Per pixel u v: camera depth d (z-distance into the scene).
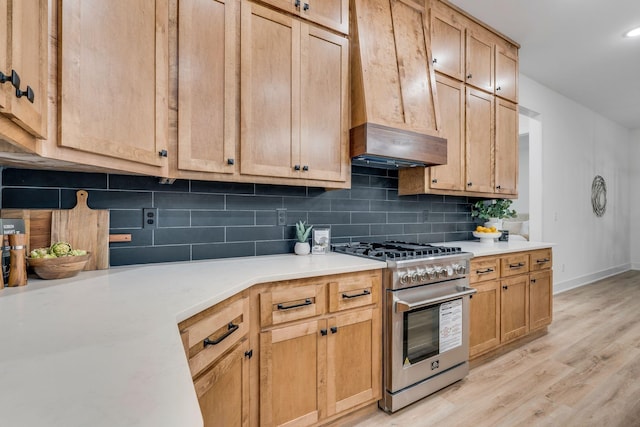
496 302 2.52
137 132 1.25
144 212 1.71
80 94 1.02
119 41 1.16
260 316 1.45
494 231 3.13
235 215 1.97
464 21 2.64
